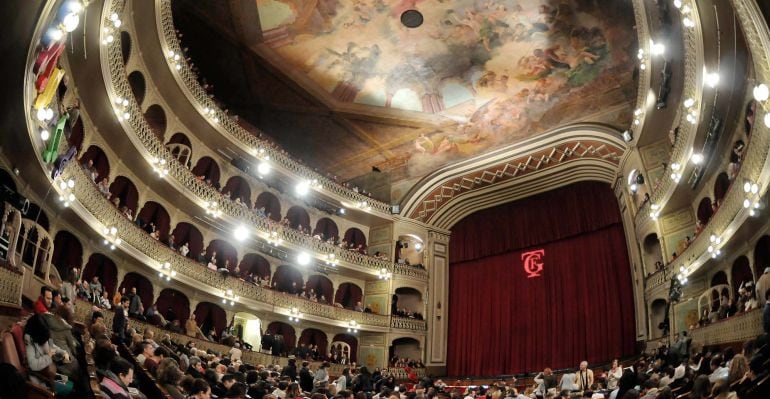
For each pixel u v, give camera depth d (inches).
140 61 709.3
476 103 960.3
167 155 751.7
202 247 876.0
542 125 965.8
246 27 824.9
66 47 535.2
